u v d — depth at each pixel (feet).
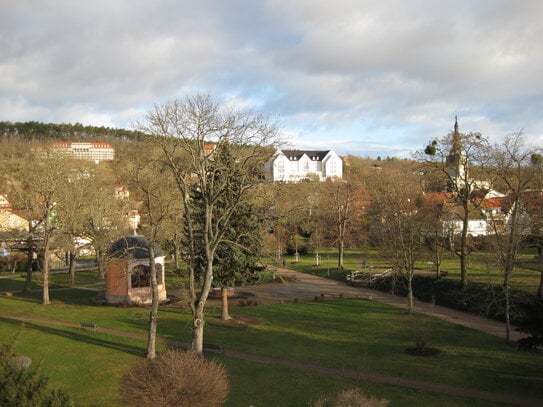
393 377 88.43
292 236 266.36
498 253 122.21
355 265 232.73
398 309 150.41
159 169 108.99
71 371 88.58
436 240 163.12
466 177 149.89
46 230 151.74
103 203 176.35
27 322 127.03
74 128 647.15
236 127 94.84
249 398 77.56
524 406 75.36
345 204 230.07
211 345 104.78
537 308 81.76
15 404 40.34
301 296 172.96
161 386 60.54
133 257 152.66
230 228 120.16
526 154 127.24
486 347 107.76
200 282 143.02
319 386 82.84
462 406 74.79
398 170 214.48
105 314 138.92
